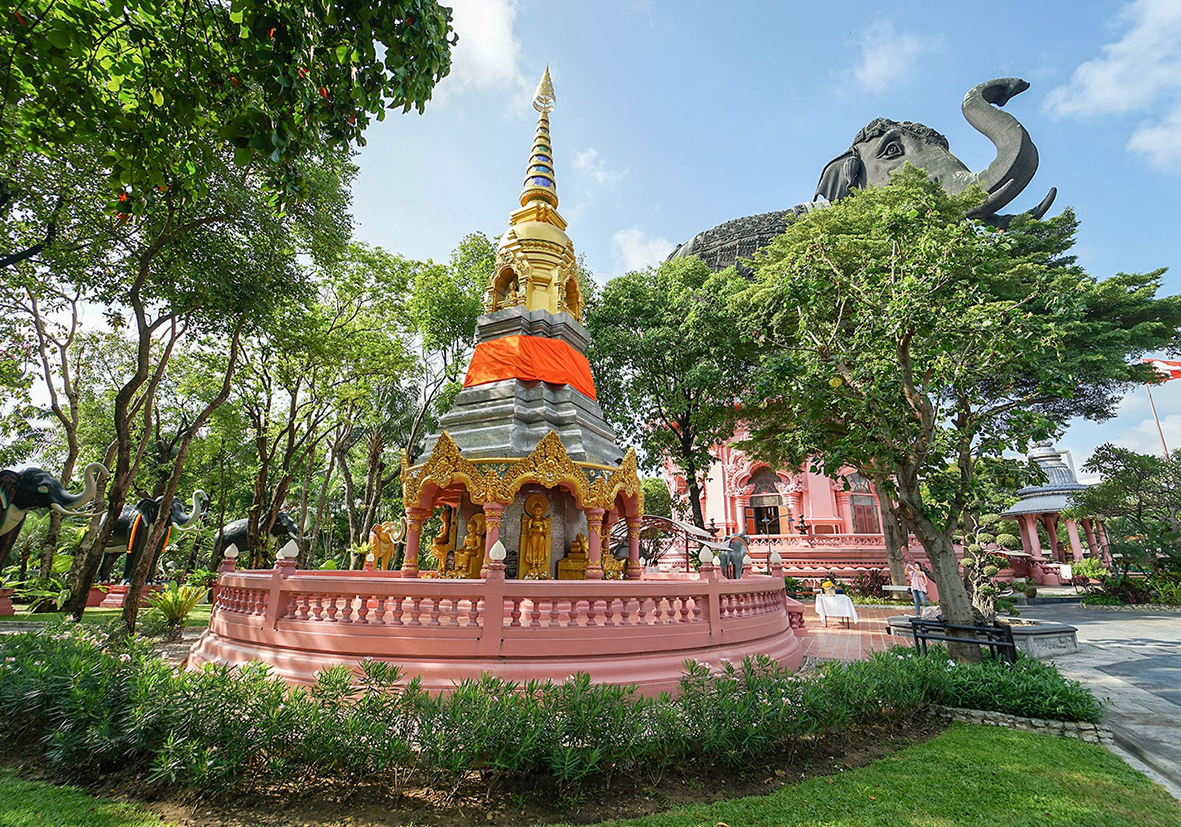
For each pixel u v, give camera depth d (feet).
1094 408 93.45
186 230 53.11
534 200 59.26
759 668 28.55
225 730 21.27
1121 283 88.17
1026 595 115.44
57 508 62.28
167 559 121.60
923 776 23.65
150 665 25.04
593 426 50.90
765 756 24.86
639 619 33.88
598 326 101.19
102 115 23.89
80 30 22.18
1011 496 61.41
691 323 91.61
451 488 48.88
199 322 64.39
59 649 30.04
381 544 72.43
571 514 47.50
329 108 24.39
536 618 31.65
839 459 43.55
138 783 21.43
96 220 51.44
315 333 77.77
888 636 60.13
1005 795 21.89
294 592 33.37
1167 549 101.35
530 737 20.98
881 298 43.14
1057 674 33.91
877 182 187.42
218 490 138.72
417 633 30.48
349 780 21.47
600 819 19.85
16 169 46.16
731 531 136.46
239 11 21.08
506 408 46.21
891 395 40.63
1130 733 30.55
